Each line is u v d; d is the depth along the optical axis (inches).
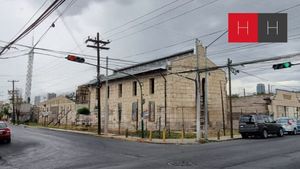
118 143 1007.0
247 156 664.4
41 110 3174.2
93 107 2155.5
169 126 1485.0
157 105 1563.7
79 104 2368.4
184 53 1689.2
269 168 519.2
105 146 905.5
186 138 1200.8
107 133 1469.0
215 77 1722.4
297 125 1491.1
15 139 1147.3
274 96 1822.1
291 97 2010.3
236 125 1846.7
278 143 959.0
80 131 1706.4
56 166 571.8
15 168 561.9
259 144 932.0
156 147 879.1
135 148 850.8
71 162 613.9
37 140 1101.7
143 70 1654.8
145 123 1622.8
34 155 729.0
